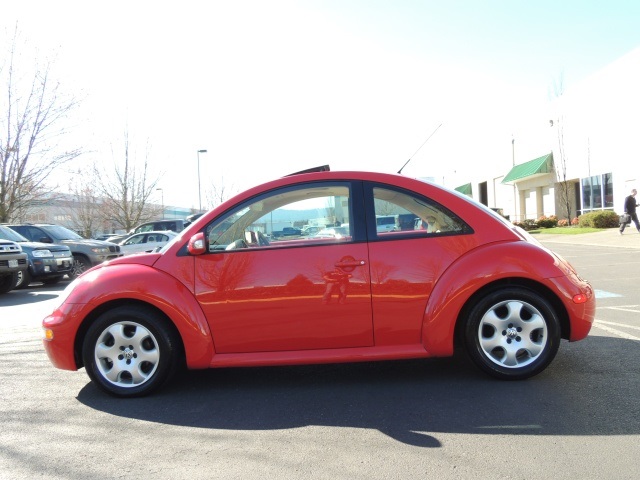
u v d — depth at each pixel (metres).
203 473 2.73
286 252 3.89
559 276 3.84
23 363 5.05
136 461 2.88
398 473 2.66
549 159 32.06
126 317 3.87
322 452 2.92
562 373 4.05
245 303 3.84
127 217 31.44
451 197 4.02
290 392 3.95
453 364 4.44
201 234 3.89
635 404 3.39
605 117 25.92
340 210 4.03
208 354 3.87
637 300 7.21
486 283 3.79
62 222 42.91
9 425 3.45
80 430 3.34
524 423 3.18
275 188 4.07
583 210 28.52
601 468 2.61
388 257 3.86
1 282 11.38
